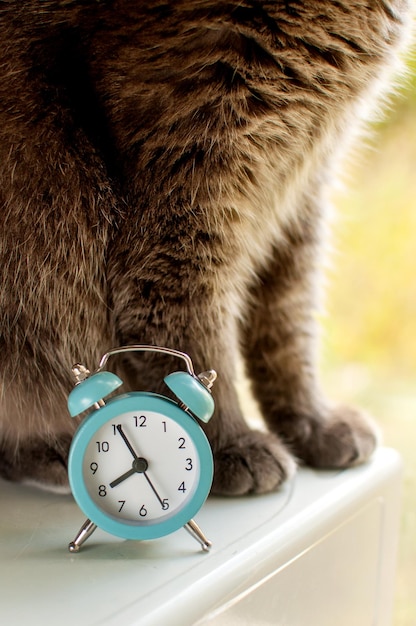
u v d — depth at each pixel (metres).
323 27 0.50
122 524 0.44
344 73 0.52
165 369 0.52
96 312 0.52
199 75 0.49
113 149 0.51
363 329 0.79
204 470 0.44
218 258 0.52
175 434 0.44
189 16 0.49
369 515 0.53
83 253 0.51
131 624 0.40
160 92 0.49
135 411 0.44
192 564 0.44
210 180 0.51
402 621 0.60
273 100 0.51
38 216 0.50
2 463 0.54
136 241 0.51
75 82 0.50
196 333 0.52
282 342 0.60
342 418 0.58
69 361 0.52
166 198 0.50
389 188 0.77
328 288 0.70
